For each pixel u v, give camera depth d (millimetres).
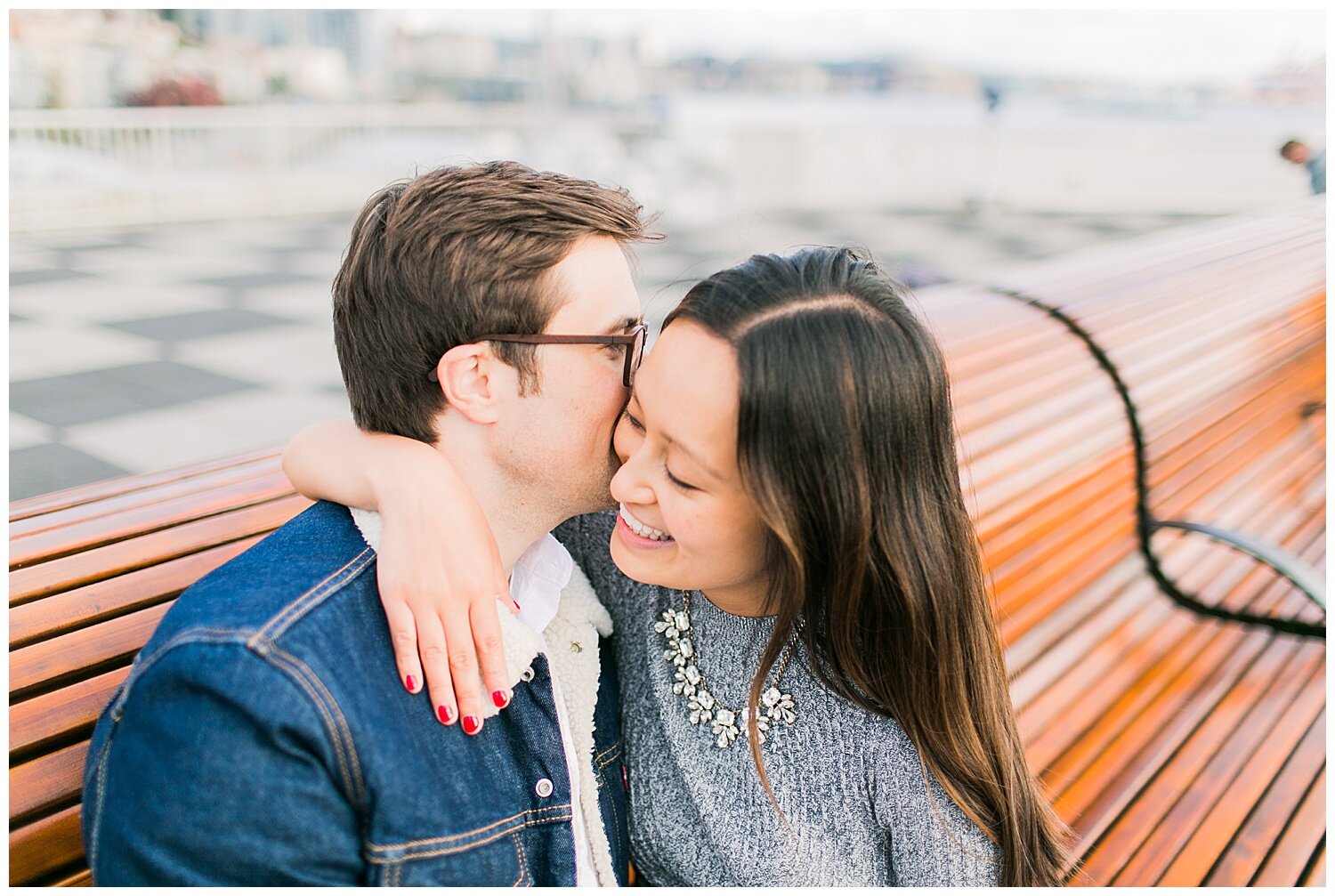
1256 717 2346
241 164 14516
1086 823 1946
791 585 1157
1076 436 2943
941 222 14727
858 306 1110
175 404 5973
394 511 1146
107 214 12961
